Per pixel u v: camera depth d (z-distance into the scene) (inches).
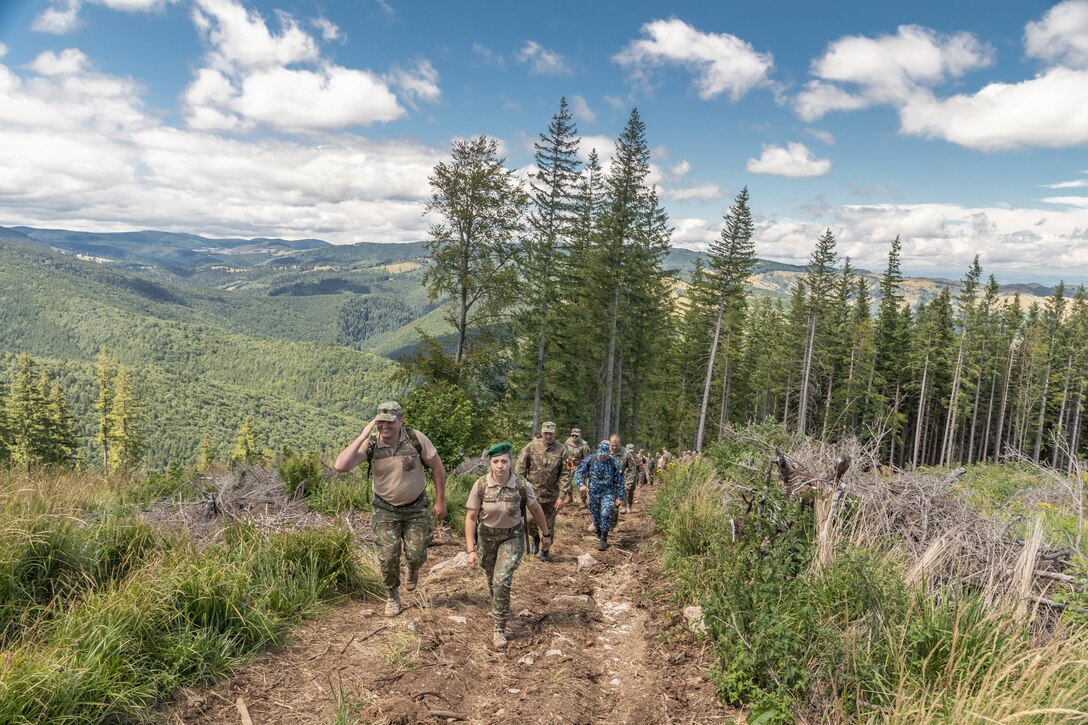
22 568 150.8
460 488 394.3
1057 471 260.4
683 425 1774.1
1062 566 173.8
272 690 132.2
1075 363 1926.7
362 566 207.3
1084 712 102.9
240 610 154.1
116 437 2529.5
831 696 129.3
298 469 327.6
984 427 2004.2
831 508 188.4
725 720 133.6
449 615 188.2
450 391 457.7
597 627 195.3
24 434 1857.8
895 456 1777.8
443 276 894.4
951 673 118.4
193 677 129.8
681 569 232.8
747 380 1955.0
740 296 1376.7
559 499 319.9
